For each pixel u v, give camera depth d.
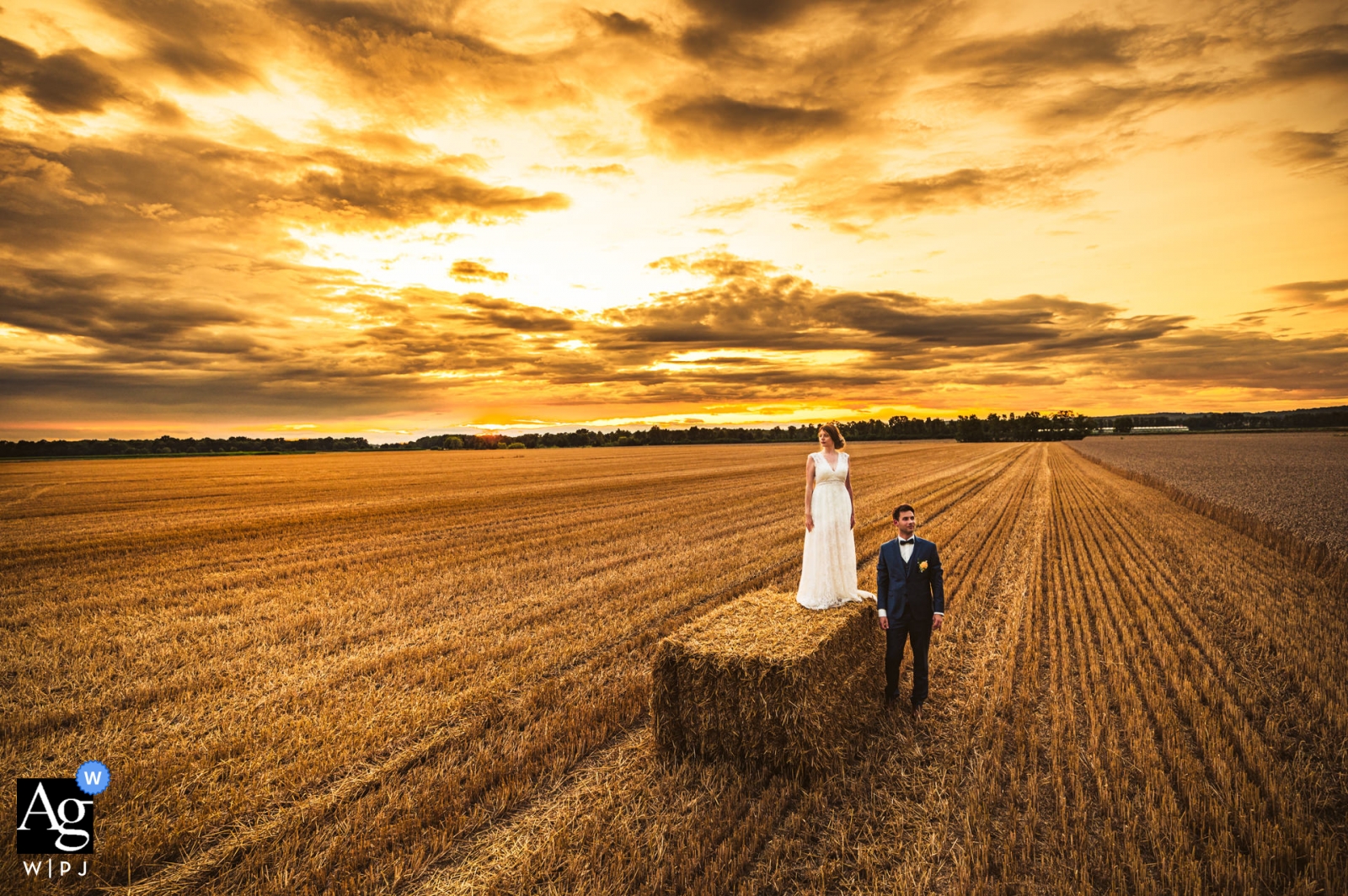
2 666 7.46
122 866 3.91
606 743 5.43
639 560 12.98
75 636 8.62
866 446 90.25
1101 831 4.09
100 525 19.48
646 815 4.34
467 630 8.54
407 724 5.71
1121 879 3.61
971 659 7.25
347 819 4.32
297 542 15.98
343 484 35.47
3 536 17.55
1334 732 5.36
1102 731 5.34
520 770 4.86
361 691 6.51
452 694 6.40
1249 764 4.81
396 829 4.16
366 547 15.15
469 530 17.69
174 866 3.95
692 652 4.94
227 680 6.87
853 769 5.00
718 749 4.94
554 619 9.01
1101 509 20.08
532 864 3.86
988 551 13.19
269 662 7.44
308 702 6.22
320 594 10.70
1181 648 7.15
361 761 5.09
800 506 21.59
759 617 5.68
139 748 5.40
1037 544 13.92
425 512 21.86
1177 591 9.86
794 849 3.98
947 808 4.34
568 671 7.03
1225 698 5.81
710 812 4.34
